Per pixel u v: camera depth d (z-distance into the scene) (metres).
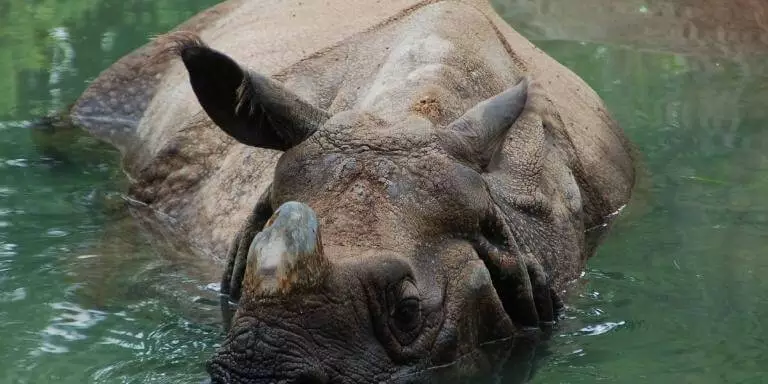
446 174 8.62
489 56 11.10
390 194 8.37
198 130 12.52
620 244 11.59
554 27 18.52
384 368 7.88
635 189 12.92
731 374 8.96
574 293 10.40
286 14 13.78
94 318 9.80
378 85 10.30
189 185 12.27
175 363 8.91
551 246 10.29
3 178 13.16
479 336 8.88
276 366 7.33
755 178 13.25
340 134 8.69
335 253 7.89
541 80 12.59
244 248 9.38
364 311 7.80
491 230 8.99
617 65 16.81
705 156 13.83
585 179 11.74
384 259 7.95
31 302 10.10
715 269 11.03
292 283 7.34
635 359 9.20
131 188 12.73
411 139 8.72
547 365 9.05
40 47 17.25
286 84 11.67
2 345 9.23
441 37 10.88
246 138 9.05
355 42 11.83
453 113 9.73
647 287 10.62
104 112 14.76
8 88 15.70
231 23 14.42
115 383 8.58
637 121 14.75
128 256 11.20
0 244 11.39
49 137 14.39
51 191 12.87
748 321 9.95
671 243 11.60
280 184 8.59
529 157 10.65
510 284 9.14
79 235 11.70
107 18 18.56
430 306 8.30
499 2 19.66
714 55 17.41
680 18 18.73
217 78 8.96
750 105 15.42
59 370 8.80
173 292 10.34
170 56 14.60
